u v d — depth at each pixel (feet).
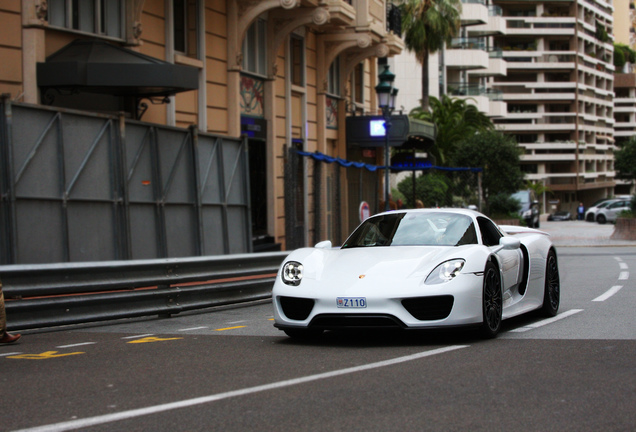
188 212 49.24
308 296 23.98
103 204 41.37
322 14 66.23
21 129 36.14
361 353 22.66
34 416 15.78
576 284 45.50
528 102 341.82
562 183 350.02
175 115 52.13
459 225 27.48
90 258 40.29
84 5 43.06
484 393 16.97
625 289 41.70
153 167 45.88
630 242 99.25
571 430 14.14
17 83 38.63
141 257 44.60
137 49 47.32
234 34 59.36
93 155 40.68
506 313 27.04
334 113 84.53
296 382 18.44
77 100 43.16
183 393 17.57
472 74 249.55
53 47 40.81
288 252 43.47
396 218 28.66
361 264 24.68
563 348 22.74
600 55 388.78
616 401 16.16
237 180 55.47
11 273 27.91
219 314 35.88
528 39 346.95
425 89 147.13
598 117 376.07
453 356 21.65
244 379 19.02
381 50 85.20
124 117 42.68
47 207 37.58
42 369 21.20
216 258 37.14
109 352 24.14
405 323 23.11
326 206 68.69
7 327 27.55
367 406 16.01
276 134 68.18
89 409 16.26
